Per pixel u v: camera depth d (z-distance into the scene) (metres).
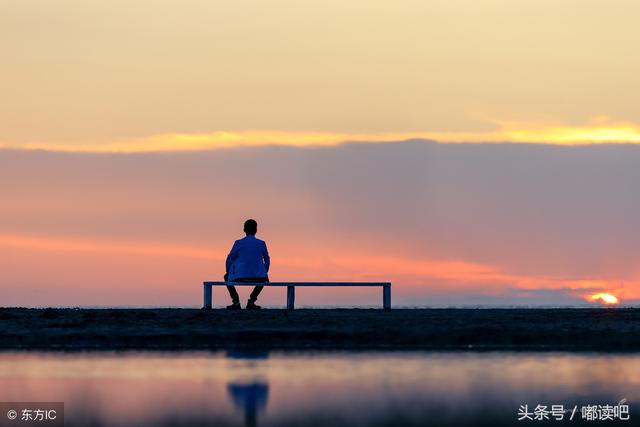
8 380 23.05
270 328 31.19
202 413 19.06
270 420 18.41
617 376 23.52
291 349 29.03
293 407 19.62
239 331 30.47
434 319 34.19
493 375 23.58
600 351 28.59
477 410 19.39
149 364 25.72
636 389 21.73
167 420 18.47
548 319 34.44
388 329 30.86
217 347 29.47
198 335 30.12
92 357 27.14
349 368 24.67
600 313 37.72
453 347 29.52
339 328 31.12
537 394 21.12
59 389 21.80
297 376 23.47
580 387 21.97
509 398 20.64
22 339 30.09
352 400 20.30
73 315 35.50
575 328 31.23
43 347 29.59
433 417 18.70
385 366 25.11
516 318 34.88
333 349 28.97
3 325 32.22
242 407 19.61
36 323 32.78
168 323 32.78
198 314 35.91
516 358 26.78
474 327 31.22
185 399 20.53
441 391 21.41
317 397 20.66
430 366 25.17
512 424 18.28
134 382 22.77
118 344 29.91
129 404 20.05
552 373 23.95
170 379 23.09
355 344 30.02
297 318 34.34
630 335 30.06
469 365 25.31
